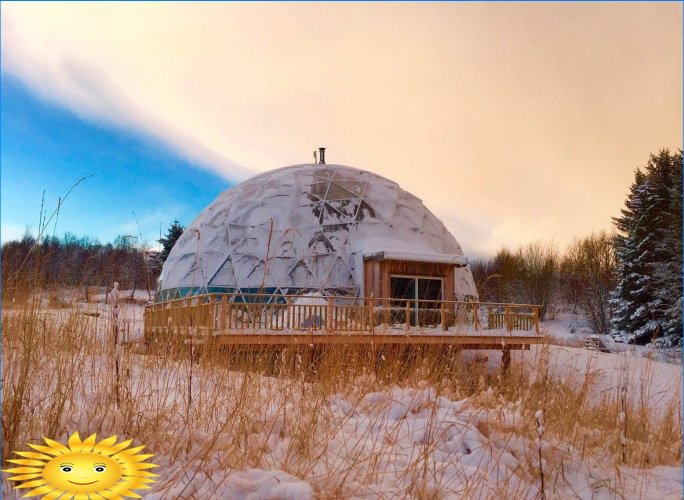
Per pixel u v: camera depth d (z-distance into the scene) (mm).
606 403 5508
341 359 6301
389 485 3330
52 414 3551
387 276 20000
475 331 14586
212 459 3379
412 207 24750
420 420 4625
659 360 12281
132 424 3668
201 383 4773
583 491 3617
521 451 4047
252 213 22484
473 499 3229
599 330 42281
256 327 11430
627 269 36375
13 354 4105
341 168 25391
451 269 20938
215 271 21234
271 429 3932
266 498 2889
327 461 3600
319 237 21484
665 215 35125
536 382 5395
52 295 5035
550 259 49250
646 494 3668
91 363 5129
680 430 5070
